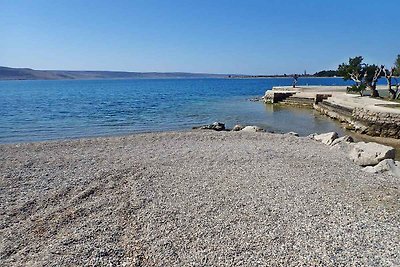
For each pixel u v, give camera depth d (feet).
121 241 25.09
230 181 38.81
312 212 29.94
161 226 27.37
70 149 58.44
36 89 369.91
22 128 93.04
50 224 28.07
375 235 25.75
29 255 23.35
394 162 44.55
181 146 60.23
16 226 27.94
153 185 37.52
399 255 22.97
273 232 26.16
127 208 31.07
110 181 39.17
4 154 54.49
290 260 22.33
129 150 57.06
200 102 177.88
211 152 54.03
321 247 23.95
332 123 102.94
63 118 113.60
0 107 151.53
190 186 37.11
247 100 189.26
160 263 22.17
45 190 36.63
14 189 37.06
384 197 33.47
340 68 153.99
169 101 185.78
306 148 57.72
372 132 82.38
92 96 236.43
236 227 27.04
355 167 45.19
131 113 128.16
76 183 38.68
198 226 27.27
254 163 46.80
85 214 29.94
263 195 34.19
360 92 137.69
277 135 71.20
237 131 79.20
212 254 23.08
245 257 22.67
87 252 23.45
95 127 95.04
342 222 27.94
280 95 166.81
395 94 119.85
